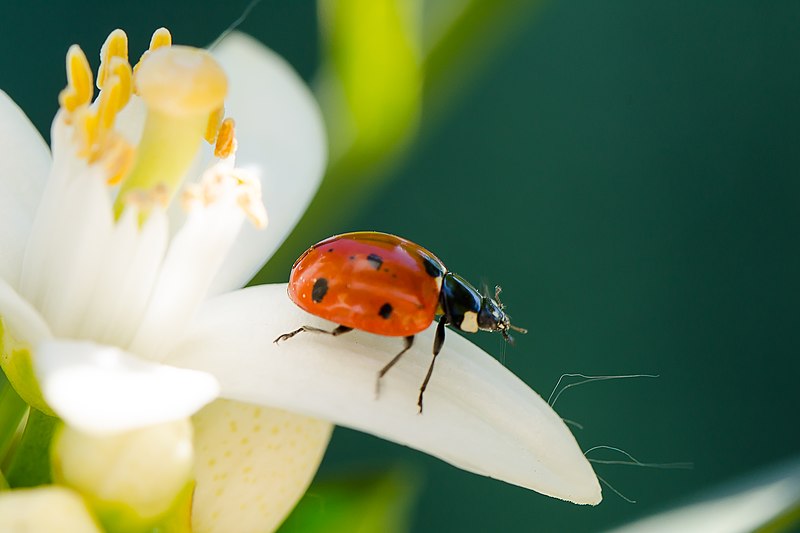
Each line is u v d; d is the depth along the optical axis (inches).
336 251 4.8
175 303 4.7
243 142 5.2
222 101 4.8
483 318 5.0
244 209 4.7
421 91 5.3
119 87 4.7
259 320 4.8
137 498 4.5
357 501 5.2
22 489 4.7
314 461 4.9
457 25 5.3
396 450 7.2
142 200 4.7
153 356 4.7
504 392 4.8
